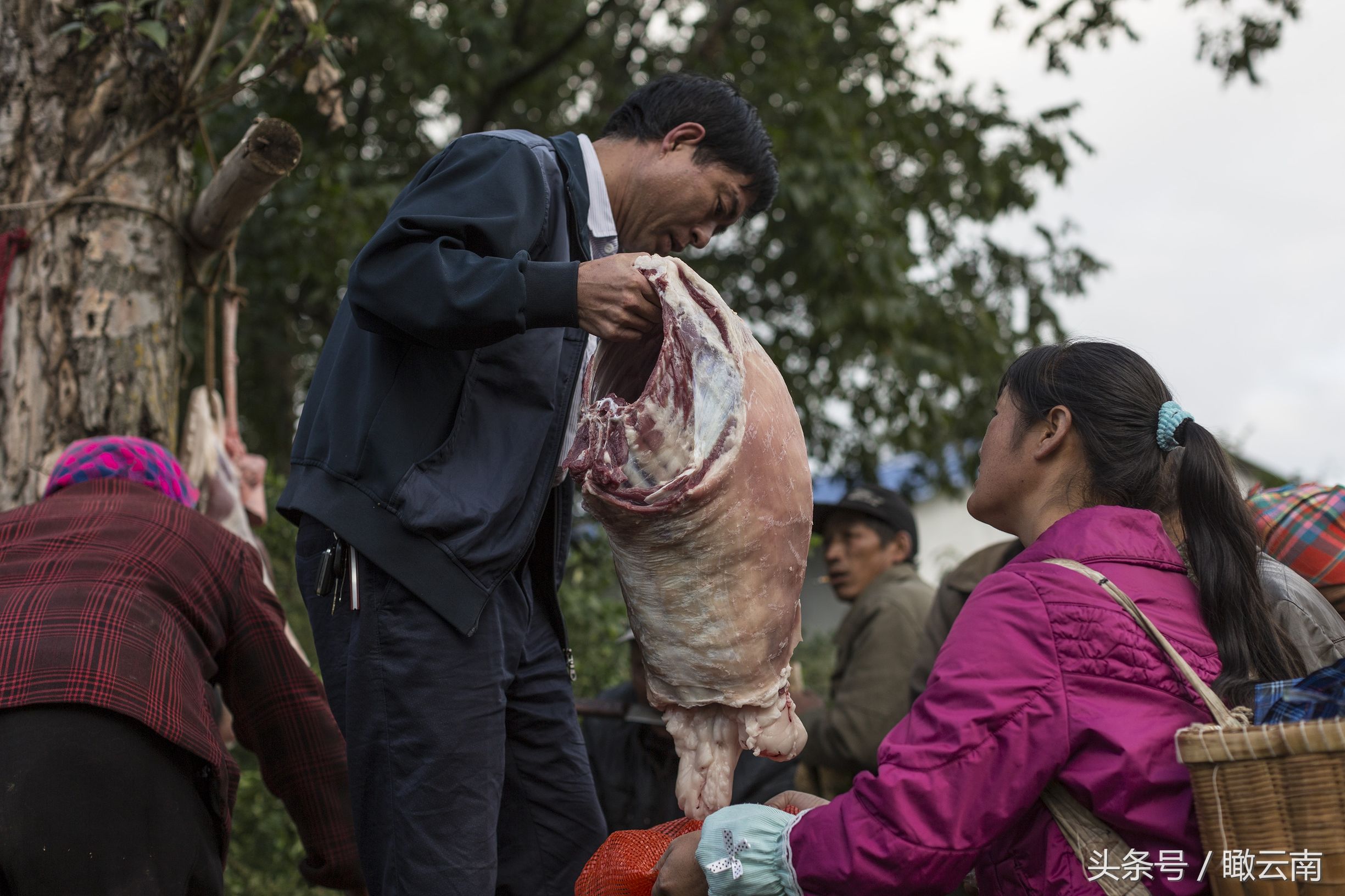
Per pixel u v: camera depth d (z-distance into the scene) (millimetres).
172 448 3459
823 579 4738
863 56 11086
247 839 4973
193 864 2191
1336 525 2348
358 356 2115
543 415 2090
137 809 2080
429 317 1903
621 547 2023
